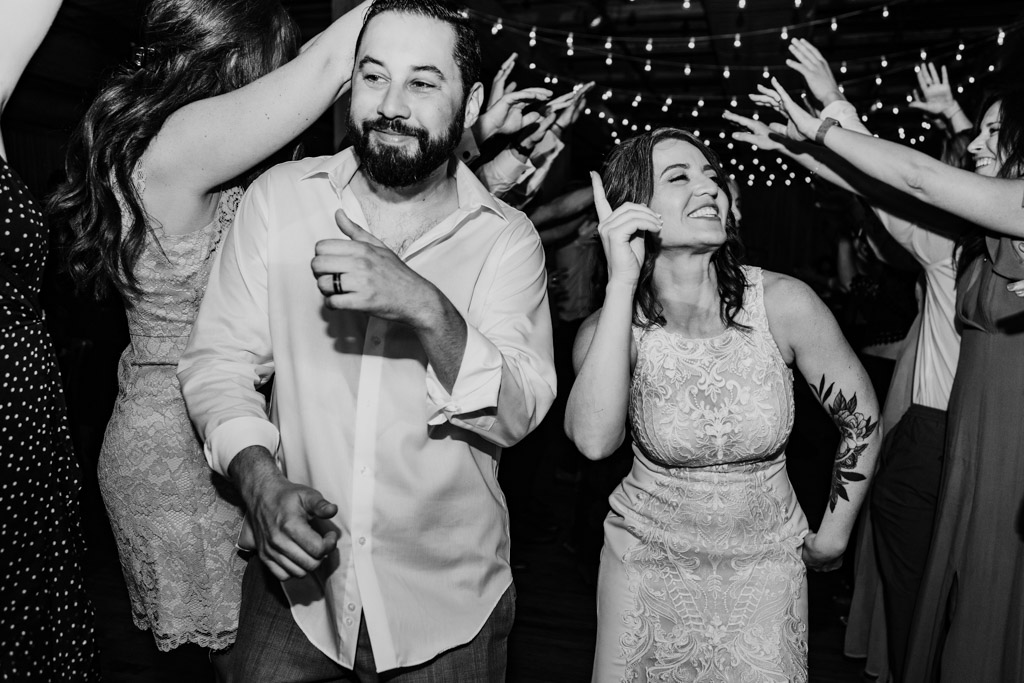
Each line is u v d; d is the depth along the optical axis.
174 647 1.58
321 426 1.28
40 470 1.24
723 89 11.27
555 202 3.26
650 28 8.65
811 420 4.46
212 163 1.47
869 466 1.72
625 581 1.76
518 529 4.29
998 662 1.98
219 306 1.34
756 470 1.74
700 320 1.75
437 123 1.22
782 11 7.22
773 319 1.73
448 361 1.15
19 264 1.22
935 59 8.92
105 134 1.48
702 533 1.71
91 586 3.46
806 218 15.84
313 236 1.33
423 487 1.28
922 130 11.26
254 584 1.36
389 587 1.27
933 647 2.13
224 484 1.59
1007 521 1.97
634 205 1.59
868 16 7.92
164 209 1.52
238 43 1.57
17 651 1.20
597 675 1.78
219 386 1.29
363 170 1.34
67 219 1.55
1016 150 2.08
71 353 4.58
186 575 1.58
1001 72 2.19
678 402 1.71
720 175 1.77
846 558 3.89
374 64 1.21
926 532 2.45
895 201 2.50
